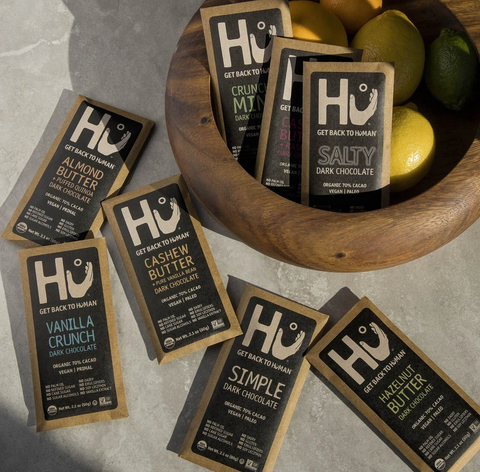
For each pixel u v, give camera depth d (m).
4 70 0.85
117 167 0.79
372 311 0.74
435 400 0.71
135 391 0.76
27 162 0.82
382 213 0.56
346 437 0.74
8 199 0.81
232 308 0.75
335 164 0.63
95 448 0.75
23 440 0.75
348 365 0.72
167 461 0.74
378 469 0.73
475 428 0.70
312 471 0.73
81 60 0.85
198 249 0.76
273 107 0.64
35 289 0.76
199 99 0.61
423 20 0.68
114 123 0.81
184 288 0.75
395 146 0.64
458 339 0.75
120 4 0.85
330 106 0.62
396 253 0.57
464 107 0.67
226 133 0.66
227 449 0.71
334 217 0.56
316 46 0.63
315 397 0.74
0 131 0.83
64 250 0.77
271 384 0.73
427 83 0.68
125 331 0.77
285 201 0.57
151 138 0.82
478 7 0.63
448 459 0.70
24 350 0.77
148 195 0.77
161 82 0.83
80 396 0.74
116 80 0.84
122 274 0.79
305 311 0.74
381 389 0.72
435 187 0.57
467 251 0.77
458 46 0.63
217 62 0.65
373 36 0.65
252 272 0.78
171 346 0.74
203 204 0.61
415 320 0.76
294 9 0.67
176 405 0.75
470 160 0.57
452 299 0.76
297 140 0.65
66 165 0.79
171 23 0.85
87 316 0.76
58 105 0.84
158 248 0.76
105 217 0.79
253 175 0.67
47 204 0.79
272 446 0.71
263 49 0.65
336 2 0.69
